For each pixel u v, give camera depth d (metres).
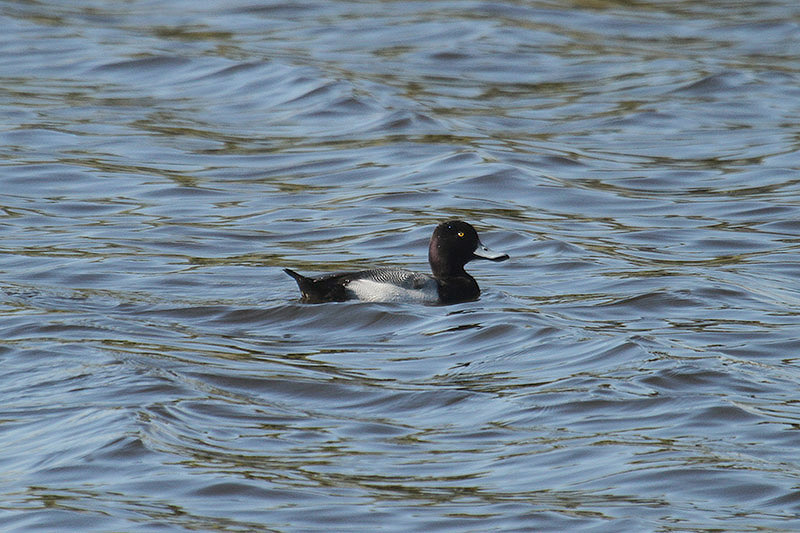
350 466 10.38
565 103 27.72
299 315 14.65
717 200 21.03
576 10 36.03
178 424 11.13
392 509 9.57
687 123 26.27
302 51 31.36
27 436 10.88
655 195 21.41
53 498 9.66
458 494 9.85
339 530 9.25
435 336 13.95
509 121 26.23
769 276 16.73
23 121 25.59
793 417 11.32
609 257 17.70
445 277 15.84
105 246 18.08
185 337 13.84
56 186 21.61
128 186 21.67
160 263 17.20
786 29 34.41
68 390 11.94
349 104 26.66
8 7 35.62
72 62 30.23
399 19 34.94
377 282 15.27
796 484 9.95
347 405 11.82
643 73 30.06
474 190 21.47
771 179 22.23
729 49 32.34
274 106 27.09
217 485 9.90
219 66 29.56
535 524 9.33
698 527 9.27
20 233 18.78
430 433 11.13
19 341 13.42
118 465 10.21
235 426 11.20
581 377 12.40
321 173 22.64
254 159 23.52
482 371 12.74
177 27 33.97
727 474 10.13
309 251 18.09
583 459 10.49
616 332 13.96
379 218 19.86
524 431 11.11
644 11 36.38
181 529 9.20
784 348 13.41
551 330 13.89
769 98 28.00
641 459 10.45
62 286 15.94
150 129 25.38
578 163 23.27
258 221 19.75
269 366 12.86
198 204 20.73
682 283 15.95
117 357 12.84
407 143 24.23
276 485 9.96
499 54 31.52
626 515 9.45
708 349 13.30
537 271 17.11
